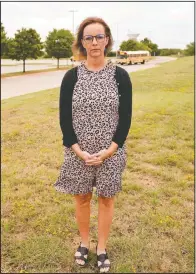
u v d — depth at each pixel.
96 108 2.52
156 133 6.61
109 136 2.59
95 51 2.49
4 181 4.60
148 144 6.04
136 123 7.41
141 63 41.75
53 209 3.79
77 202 2.88
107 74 2.53
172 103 9.51
